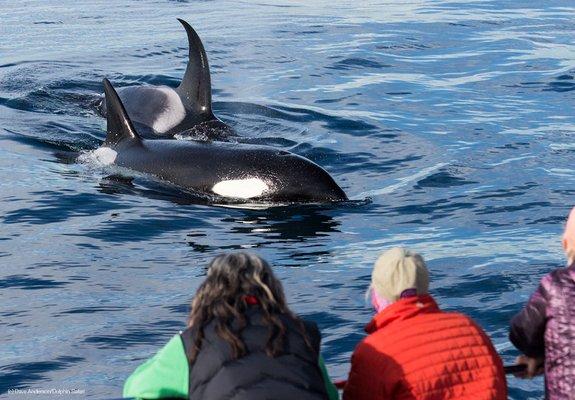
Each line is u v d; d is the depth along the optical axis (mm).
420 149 18922
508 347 10672
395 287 7000
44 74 25312
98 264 13219
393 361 6766
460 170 17516
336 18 33250
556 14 33938
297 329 6477
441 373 6742
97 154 18359
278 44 29156
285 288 12383
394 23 32250
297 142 19438
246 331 6391
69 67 26359
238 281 6516
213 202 16047
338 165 18031
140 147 17875
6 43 29625
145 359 10547
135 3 36531
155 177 17094
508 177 17078
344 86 24297
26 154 18359
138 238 14281
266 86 24359
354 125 20703
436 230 14609
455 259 13289
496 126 20578
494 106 22328
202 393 6270
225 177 16453
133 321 11438
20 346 10852
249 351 6332
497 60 27062
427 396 6691
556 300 7125
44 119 21000
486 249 13664
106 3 36531
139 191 16469
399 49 28516
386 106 22359
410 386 6699
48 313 11680
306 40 29734
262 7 35625
